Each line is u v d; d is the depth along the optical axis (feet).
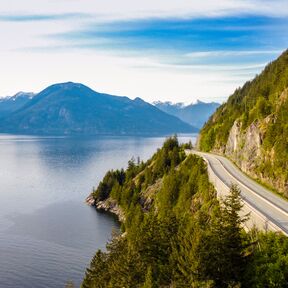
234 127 345.51
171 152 451.53
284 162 209.36
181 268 111.96
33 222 428.56
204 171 281.54
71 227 408.46
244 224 145.07
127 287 139.33
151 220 152.35
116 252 191.62
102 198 527.40
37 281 277.23
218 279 106.83
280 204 176.45
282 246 111.04
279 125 233.96
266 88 416.05
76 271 293.23
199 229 112.98
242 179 242.78
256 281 103.14
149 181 442.09
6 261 310.86
